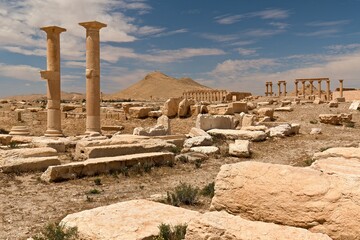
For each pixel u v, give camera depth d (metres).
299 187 5.96
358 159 11.06
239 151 18.06
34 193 11.66
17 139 22.91
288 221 5.92
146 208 8.01
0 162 14.55
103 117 36.31
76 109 43.25
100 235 6.51
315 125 29.17
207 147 19.42
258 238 4.97
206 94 81.44
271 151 19.83
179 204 10.25
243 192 6.48
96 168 14.21
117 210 7.83
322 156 11.83
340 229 5.43
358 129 27.23
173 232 6.67
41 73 24.17
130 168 14.95
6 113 43.06
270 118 32.81
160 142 19.00
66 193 11.71
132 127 32.69
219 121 26.78
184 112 33.22
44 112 40.44
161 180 13.72
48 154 15.99
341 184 5.71
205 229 5.36
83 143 16.95
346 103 40.50
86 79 24.27
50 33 24.20
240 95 73.00
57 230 7.00
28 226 8.65
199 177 14.19
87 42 24.06
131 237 6.38
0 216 9.39
